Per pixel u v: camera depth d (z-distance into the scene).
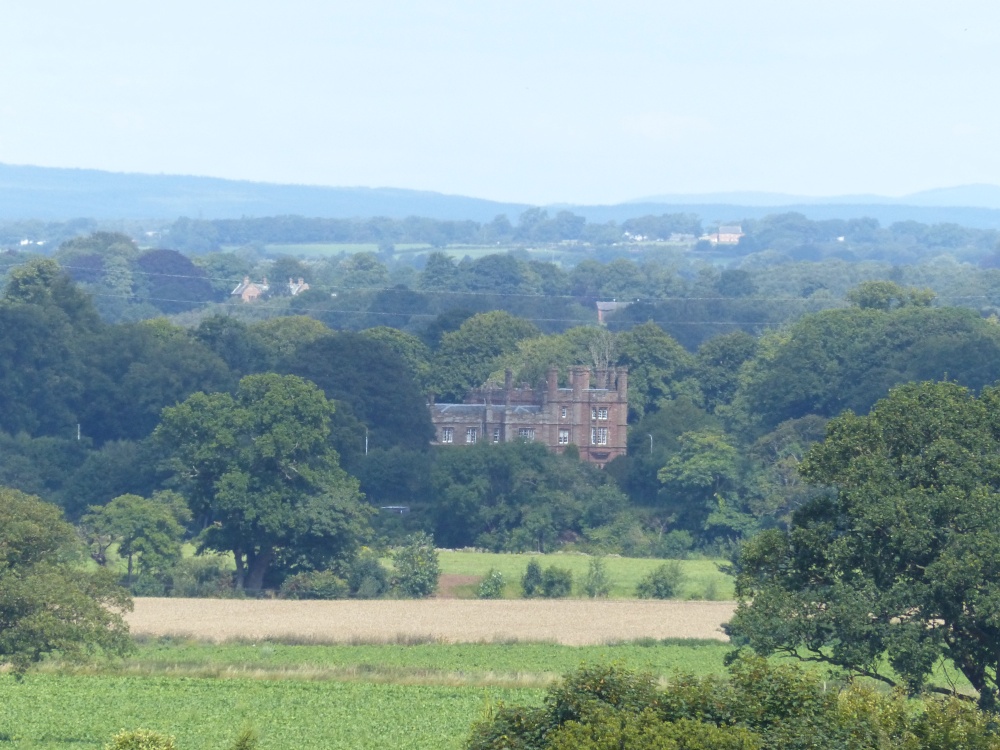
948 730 136.50
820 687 140.88
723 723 132.12
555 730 134.50
